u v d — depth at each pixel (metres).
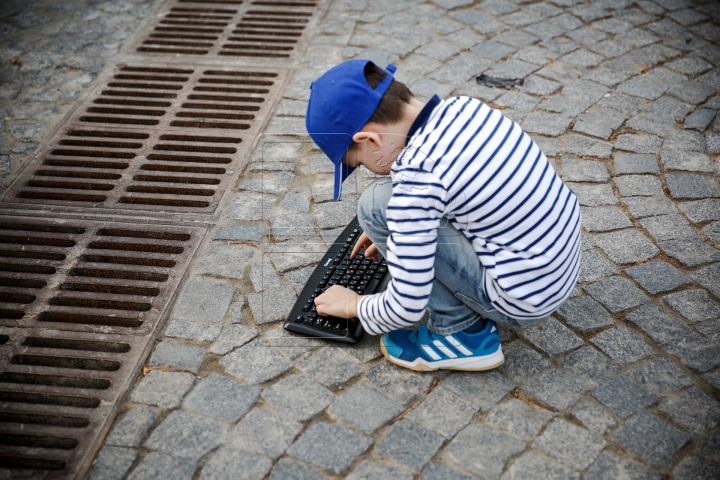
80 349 2.06
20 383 1.96
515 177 1.62
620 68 3.41
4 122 3.07
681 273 2.30
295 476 1.68
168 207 2.61
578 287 2.25
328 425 1.82
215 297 2.22
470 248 1.75
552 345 2.05
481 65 3.44
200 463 1.72
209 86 3.32
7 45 3.62
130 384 1.92
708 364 1.98
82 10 3.97
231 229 2.50
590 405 1.86
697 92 3.23
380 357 2.02
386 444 1.77
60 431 1.79
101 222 2.53
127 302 2.20
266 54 3.57
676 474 1.68
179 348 2.04
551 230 1.68
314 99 1.68
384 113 1.62
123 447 1.75
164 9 3.99
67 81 3.36
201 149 2.92
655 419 1.82
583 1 4.00
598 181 2.72
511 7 3.95
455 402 1.88
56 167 2.81
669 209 2.57
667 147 2.89
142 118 3.10
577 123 3.03
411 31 3.74
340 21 3.85
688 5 3.96
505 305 1.75
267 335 2.08
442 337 1.91
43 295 2.23
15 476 1.68
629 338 2.07
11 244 2.43
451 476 1.68
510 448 1.75
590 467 1.70
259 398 1.89
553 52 3.54
